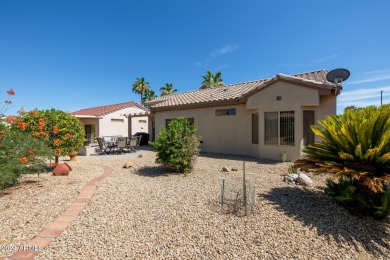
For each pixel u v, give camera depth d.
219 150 14.16
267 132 11.58
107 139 20.34
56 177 7.73
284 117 11.02
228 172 8.40
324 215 4.22
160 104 17.88
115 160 12.34
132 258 3.00
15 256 3.02
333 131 4.66
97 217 4.29
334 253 3.12
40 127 7.86
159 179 7.43
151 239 3.48
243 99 12.51
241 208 4.57
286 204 4.77
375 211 4.12
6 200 5.26
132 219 4.20
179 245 3.31
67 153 9.34
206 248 3.22
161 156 8.45
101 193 5.78
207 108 14.73
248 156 12.73
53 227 3.88
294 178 6.66
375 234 3.63
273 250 3.17
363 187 4.35
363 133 4.30
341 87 10.07
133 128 28.38
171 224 3.97
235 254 3.08
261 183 6.58
